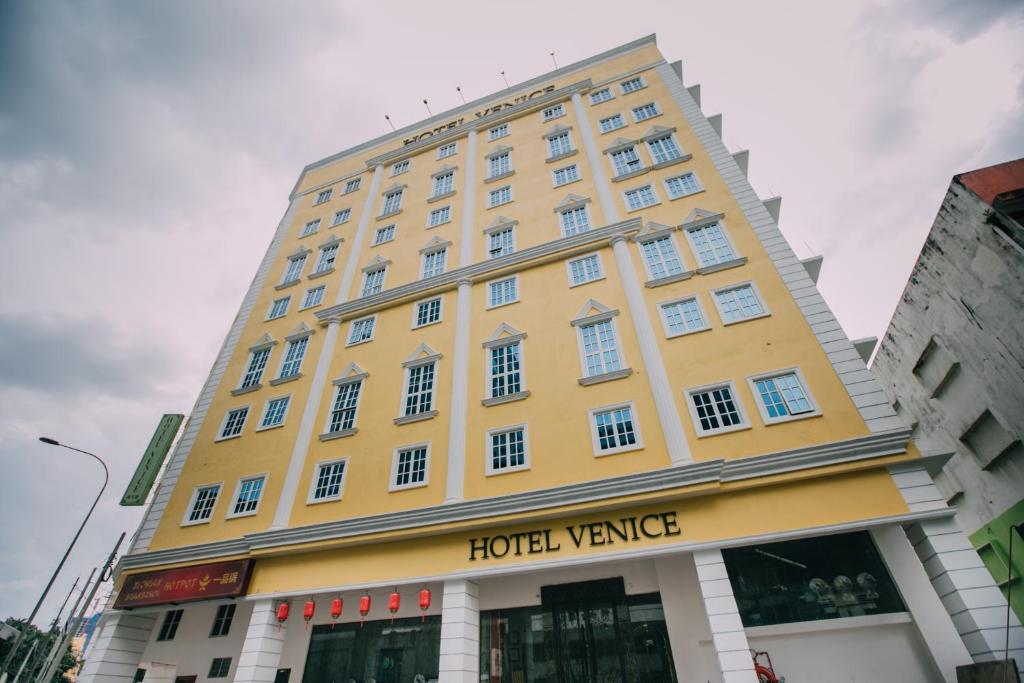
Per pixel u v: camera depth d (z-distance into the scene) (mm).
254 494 17719
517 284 19078
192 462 19672
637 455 13492
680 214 18375
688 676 11562
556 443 14539
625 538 12258
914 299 17875
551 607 13602
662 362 14898
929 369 18172
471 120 28500
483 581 14406
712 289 15914
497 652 13297
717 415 13594
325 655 14953
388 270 22891
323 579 14477
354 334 21031
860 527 10766
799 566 11781
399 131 30812
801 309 14453
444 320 19328
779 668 10844
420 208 25031
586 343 16500
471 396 16734
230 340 23953
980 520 17078
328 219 27938
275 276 26328
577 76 27203
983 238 13555
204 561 16234
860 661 10516
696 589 12398
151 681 16031
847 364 13070
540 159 23703
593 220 19859
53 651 17109
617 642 12641
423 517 14047
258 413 20125
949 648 9898
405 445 16438
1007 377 14109
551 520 13188
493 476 14617
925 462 11094
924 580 10594
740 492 12078
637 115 23250
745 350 14281
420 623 14547
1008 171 13227
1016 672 7922
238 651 15984
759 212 17141
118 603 16125
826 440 12156
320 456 17531
